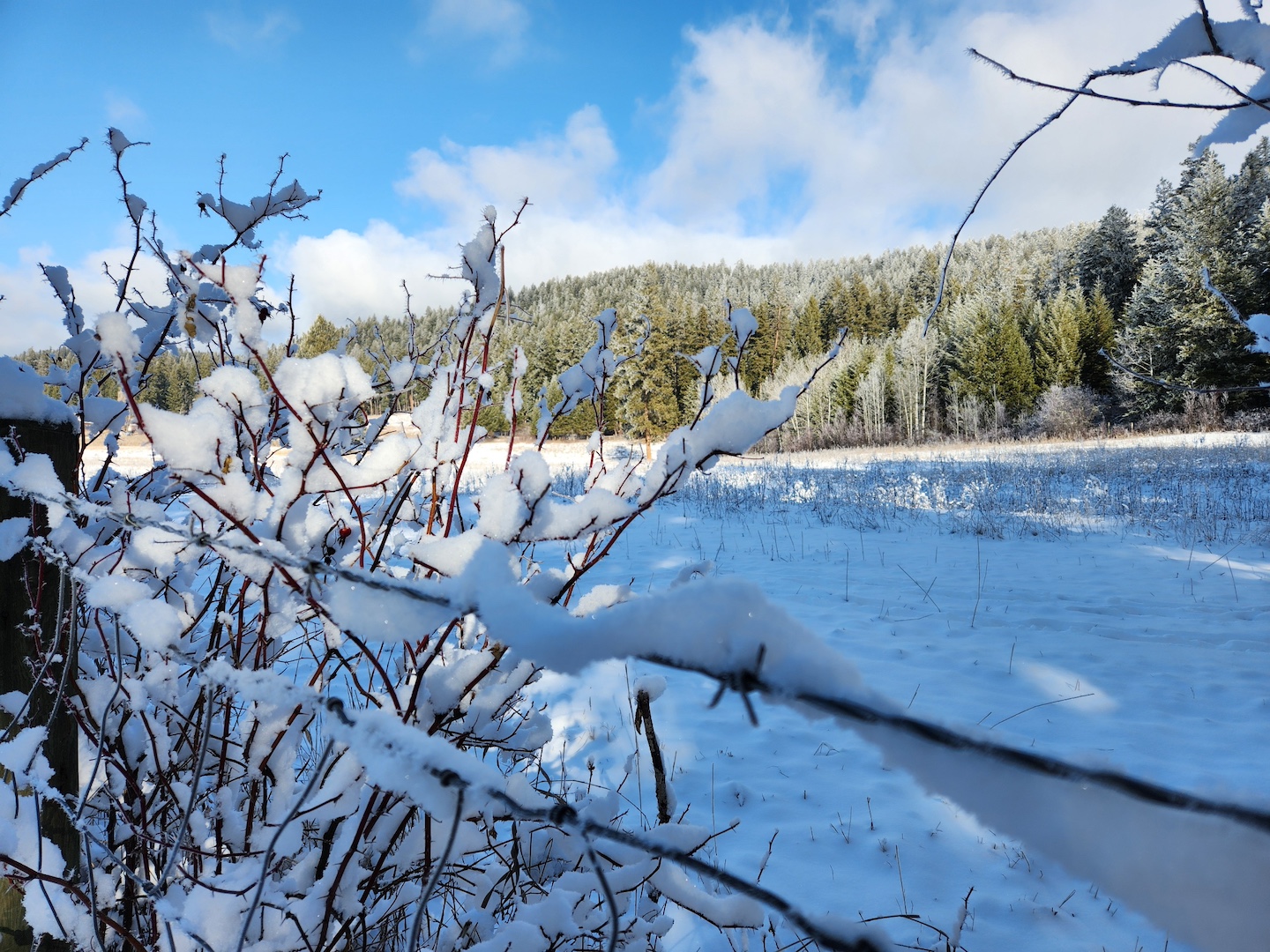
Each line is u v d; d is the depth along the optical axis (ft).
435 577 4.73
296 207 5.65
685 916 7.74
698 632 1.59
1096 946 7.39
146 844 4.67
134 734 4.95
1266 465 48.96
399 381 5.54
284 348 5.51
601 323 5.44
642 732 12.32
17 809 4.10
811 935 1.56
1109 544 29.94
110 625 5.57
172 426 3.33
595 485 4.79
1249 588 22.15
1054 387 105.70
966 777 1.35
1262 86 2.16
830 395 139.03
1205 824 1.21
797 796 10.39
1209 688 14.02
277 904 3.81
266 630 4.35
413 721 4.22
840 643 17.13
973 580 24.09
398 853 4.26
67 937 3.97
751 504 41.93
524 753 5.83
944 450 88.48
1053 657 15.99
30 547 4.58
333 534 4.83
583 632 1.76
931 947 7.34
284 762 4.60
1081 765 1.26
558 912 4.09
